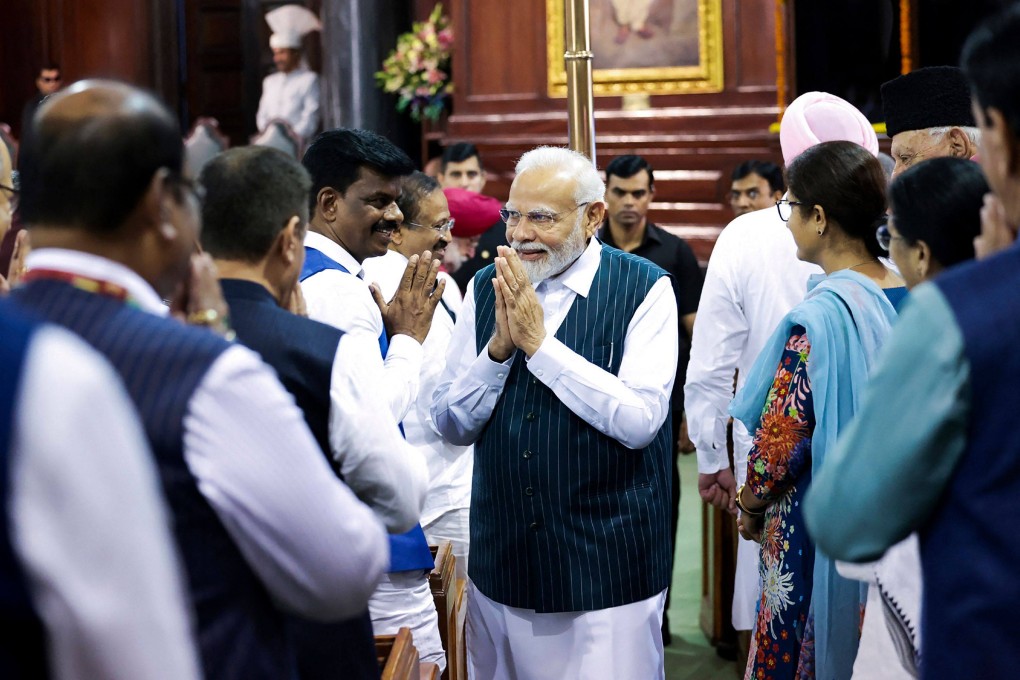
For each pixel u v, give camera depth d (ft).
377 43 31.99
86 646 3.29
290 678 4.64
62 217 4.15
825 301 7.77
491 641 9.24
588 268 8.95
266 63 39.70
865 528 4.70
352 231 8.30
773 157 26.89
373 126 32.07
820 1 24.86
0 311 3.40
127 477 3.38
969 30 24.34
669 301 8.91
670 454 9.30
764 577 8.15
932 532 4.62
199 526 4.25
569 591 8.64
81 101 4.19
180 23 41.39
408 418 10.44
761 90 27.09
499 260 8.52
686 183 27.61
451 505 10.58
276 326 5.66
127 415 3.46
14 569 3.28
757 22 26.99
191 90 41.68
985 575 4.38
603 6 27.89
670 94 27.66
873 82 24.90
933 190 6.41
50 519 3.25
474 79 29.35
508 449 8.77
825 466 4.92
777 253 11.16
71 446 3.26
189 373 4.16
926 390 4.47
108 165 4.10
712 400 11.51
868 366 7.62
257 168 5.79
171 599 3.49
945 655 4.48
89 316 4.13
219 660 4.30
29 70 38.88
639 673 8.82
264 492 4.26
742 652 13.21
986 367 4.39
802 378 7.74
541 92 28.76
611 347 8.79
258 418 4.26
